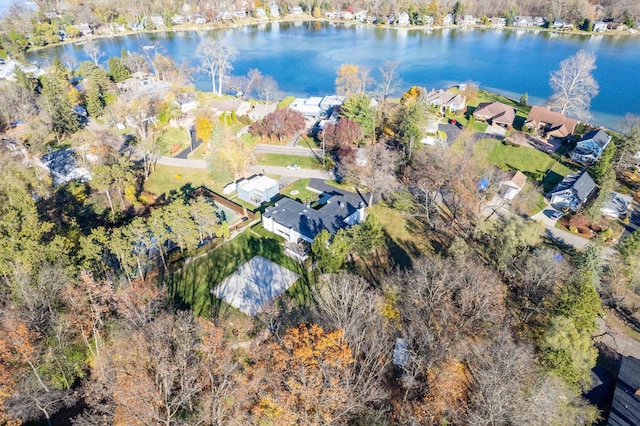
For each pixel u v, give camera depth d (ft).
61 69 408.67
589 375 139.13
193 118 359.87
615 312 176.55
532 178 279.08
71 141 315.17
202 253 203.41
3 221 157.58
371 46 643.04
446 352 132.77
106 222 220.64
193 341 131.75
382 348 130.62
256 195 247.50
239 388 114.62
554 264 165.78
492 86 481.46
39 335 131.54
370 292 154.51
